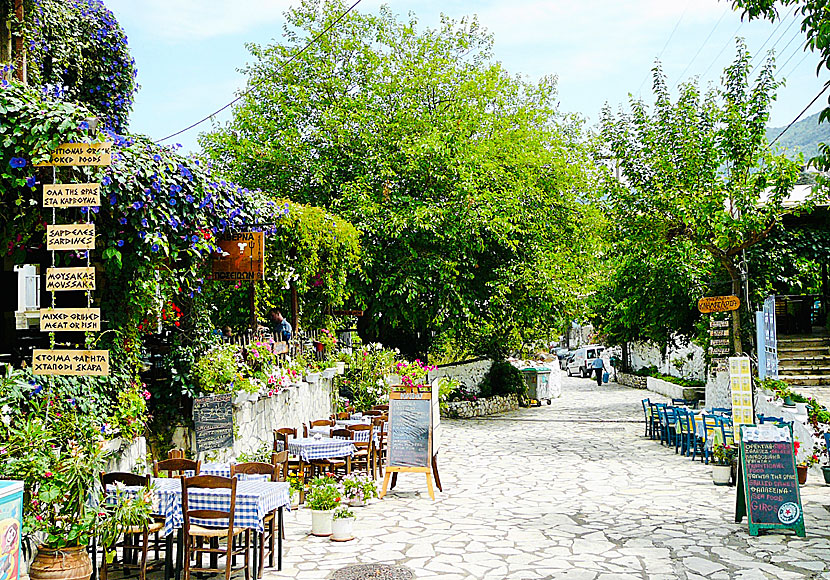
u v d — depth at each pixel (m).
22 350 9.83
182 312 11.15
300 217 14.10
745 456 9.12
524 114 25.33
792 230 19.11
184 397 10.42
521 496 11.55
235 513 7.20
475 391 25.84
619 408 26.17
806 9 7.94
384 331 24.55
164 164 8.94
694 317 22.38
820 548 8.22
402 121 22.48
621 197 16.33
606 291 27.19
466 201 20.97
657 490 11.91
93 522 6.31
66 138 7.27
